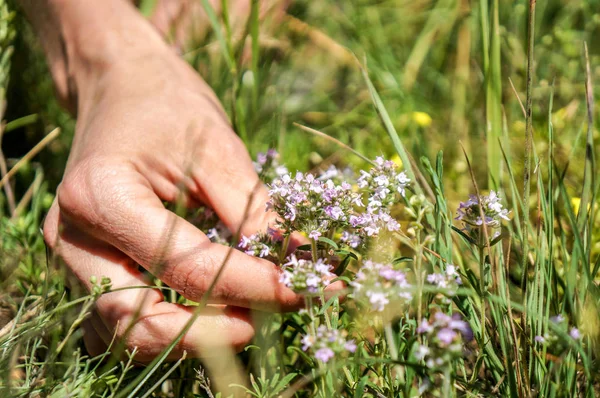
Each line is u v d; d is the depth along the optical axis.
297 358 0.40
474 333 0.35
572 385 0.33
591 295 0.34
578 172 0.48
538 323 0.34
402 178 0.35
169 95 0.41
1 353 0.36
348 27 0.69
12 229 0.43
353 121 0.62
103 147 0.38
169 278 0.35
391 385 0.34
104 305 0.36
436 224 0.35
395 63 0.66
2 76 0.49
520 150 0.51
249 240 0.36
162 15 0.53
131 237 0.36
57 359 0.39
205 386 0.36
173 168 0.38
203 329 0.35
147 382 0.38
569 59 0.60
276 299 0.35
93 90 0.44
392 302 0.32
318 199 0.34
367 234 0.35
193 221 0.40
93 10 0.46
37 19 0.48
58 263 0.38
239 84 0.47
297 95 0.66
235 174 0.39
